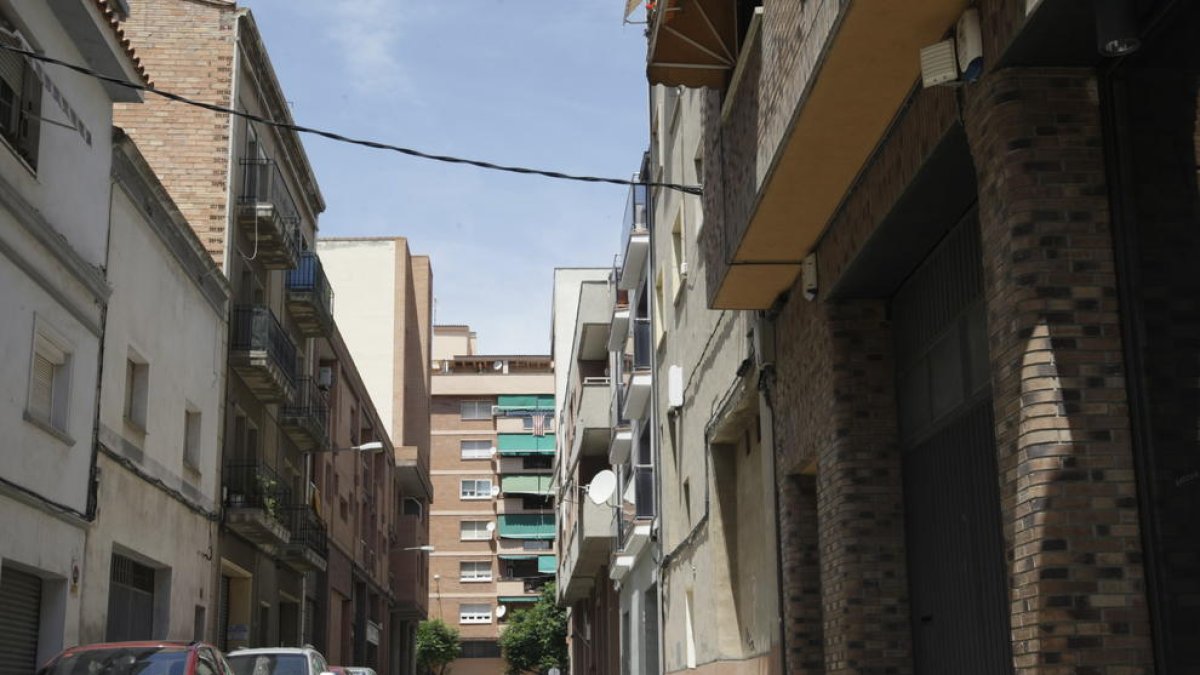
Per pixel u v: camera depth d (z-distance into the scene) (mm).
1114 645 6594
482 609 86812
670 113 23625
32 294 15156
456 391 89625
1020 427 6938
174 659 11914
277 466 30578
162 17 26438
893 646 11156
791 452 13586
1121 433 6805
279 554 29578
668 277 24453
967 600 9797
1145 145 6777
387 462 53875
